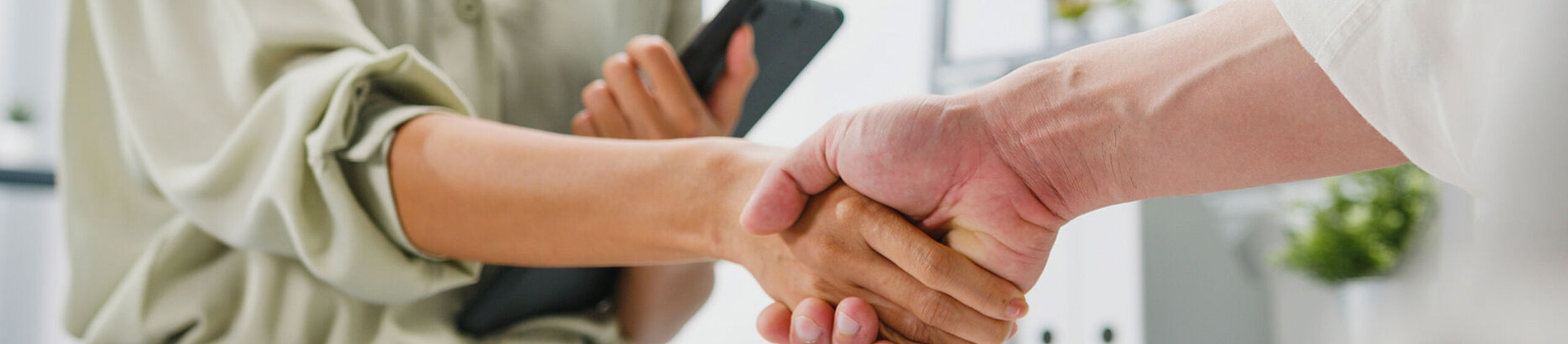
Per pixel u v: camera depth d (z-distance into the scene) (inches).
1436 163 22.9
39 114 90.4
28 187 51.7
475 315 34.9
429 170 31.3
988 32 96.6
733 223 30.6
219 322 33.6
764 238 31.0
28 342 78.3
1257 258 99.2
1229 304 94.5
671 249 31.1
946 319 29.9
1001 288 29.9
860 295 30.5
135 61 33.2
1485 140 14.2
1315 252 85.3
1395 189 82.4
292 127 30.5
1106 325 82.0
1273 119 25.4
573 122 37.1
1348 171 25.5
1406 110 22.8
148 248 34.5
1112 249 83.0
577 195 30.9
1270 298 98.3
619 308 38.3
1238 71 25.5
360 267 31.3
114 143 34.7
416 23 35.8
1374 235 81.0
